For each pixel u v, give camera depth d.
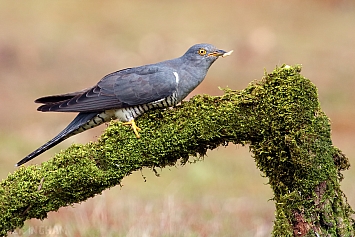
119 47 33.91
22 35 33.53
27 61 30.55
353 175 16.97
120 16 38.22
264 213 12.88
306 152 7.23
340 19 38.16
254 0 41.25
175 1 41.28
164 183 16.23
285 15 38.72
